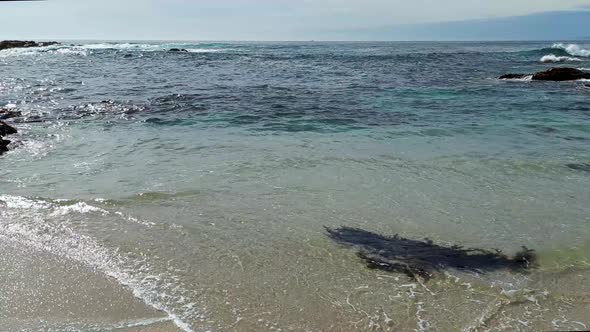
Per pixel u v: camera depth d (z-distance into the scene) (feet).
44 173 24.93
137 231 17.76
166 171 25.29
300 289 13.97
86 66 106.93
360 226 18.63
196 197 21.44
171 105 48.62
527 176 25.22
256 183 23.45
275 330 12.02
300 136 34.45
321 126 38.29
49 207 20.08
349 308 13.04
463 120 41.60
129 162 27.09
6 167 26.02
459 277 14.85
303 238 17.44
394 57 156.76
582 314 12.96
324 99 54.75
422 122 40.42
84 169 25.67
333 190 22.59
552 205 21.07
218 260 15.64
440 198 21.77
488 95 59.31
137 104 48.80
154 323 12.12
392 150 30.35
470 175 25.25
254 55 167.02
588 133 36.40
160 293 13.56
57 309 12.73
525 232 18.25
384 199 21.54
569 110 47.60
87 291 13.62
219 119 41.04
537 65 117.19
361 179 24.27
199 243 16.87
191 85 69.21
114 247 16.44
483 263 15.81
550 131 37.06
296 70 102.32
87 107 46.44
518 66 113.91
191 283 14.16
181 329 11.89
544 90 64.80
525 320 12.64
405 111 46.34
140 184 23.09
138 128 36.91
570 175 25.45
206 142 32.19
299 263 15.57
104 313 12.55
